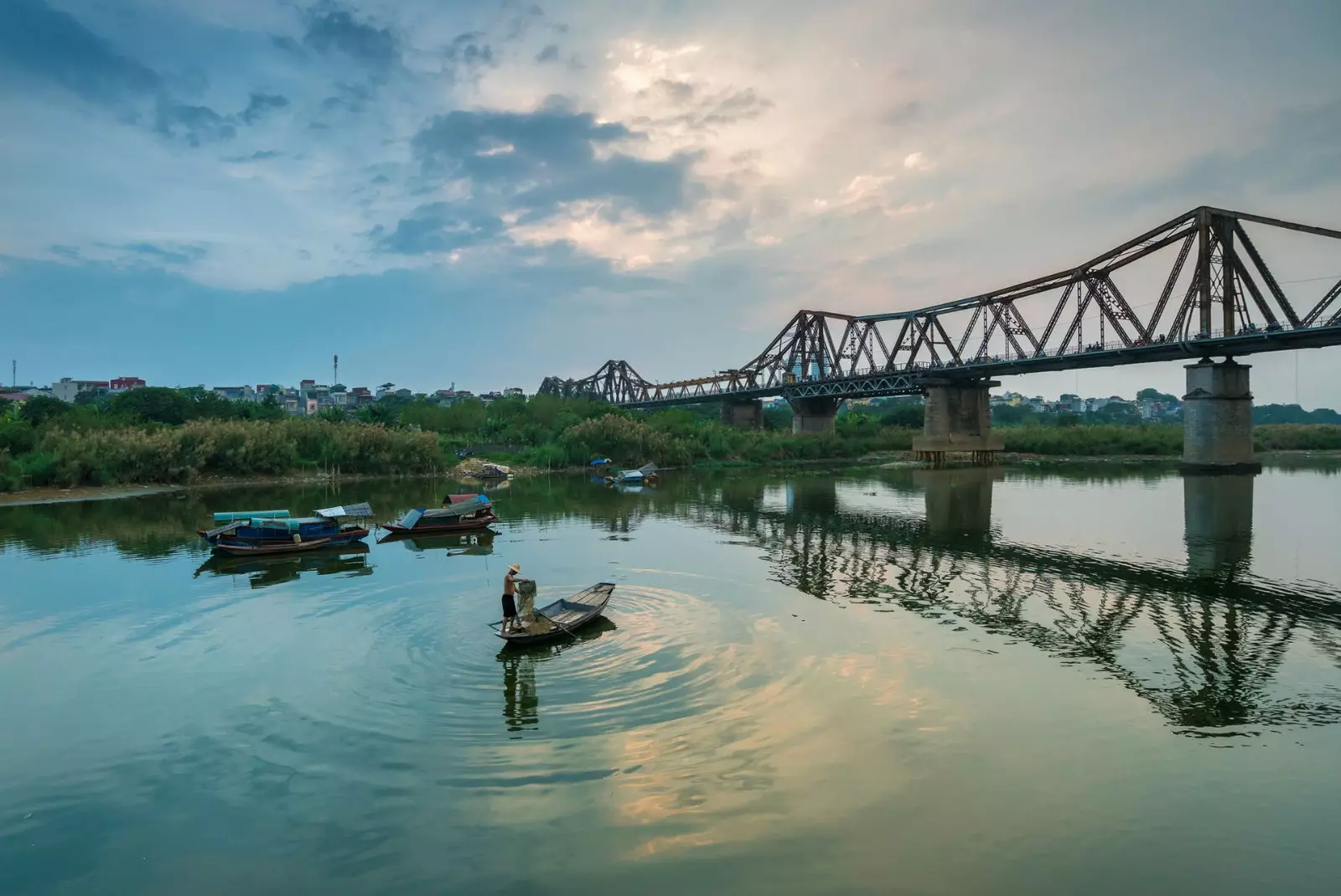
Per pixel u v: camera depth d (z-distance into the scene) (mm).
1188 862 11695
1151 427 154375
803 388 138250
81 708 16969
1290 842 12234
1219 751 15422
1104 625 24344
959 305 114562
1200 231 81875
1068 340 94562
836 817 12648
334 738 15383
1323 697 18344
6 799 13328
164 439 70875
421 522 41188
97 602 26141
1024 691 18406
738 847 11805
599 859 11484
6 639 21969
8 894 10820
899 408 170875
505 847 11805
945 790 13609
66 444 65250
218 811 12859
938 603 26719
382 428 88875
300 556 34938
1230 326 80062
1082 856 11773
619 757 14547
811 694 17734
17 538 40312
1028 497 63688
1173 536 42938
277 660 19828
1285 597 28344
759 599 26469
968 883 11070
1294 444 136000
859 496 64562
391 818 12578
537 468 96188
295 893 10836
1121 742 15742
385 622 23031
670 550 36750
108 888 10977
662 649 20562
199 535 39031
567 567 31906
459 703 16938
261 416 112438
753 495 66562
